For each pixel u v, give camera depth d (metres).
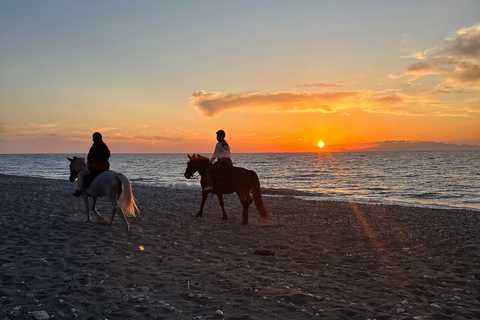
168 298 4.67
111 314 4.09
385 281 5.73
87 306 4.31
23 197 15.69
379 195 27.42
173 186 29.97
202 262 6.55
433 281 5.77
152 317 4.04
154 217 11.95
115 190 9.36
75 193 9.98
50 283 5.09
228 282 5.37
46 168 72.56
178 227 10.24
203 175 12.22
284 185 36.19
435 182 39.50
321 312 4.31
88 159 9.57
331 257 7.34
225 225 10.94
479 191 30.47
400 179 43.78
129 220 11.09
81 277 5.35
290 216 13.55
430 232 10.58
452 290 5.32
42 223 9.78
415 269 6.51
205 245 8.08
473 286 5.56
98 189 9.45
